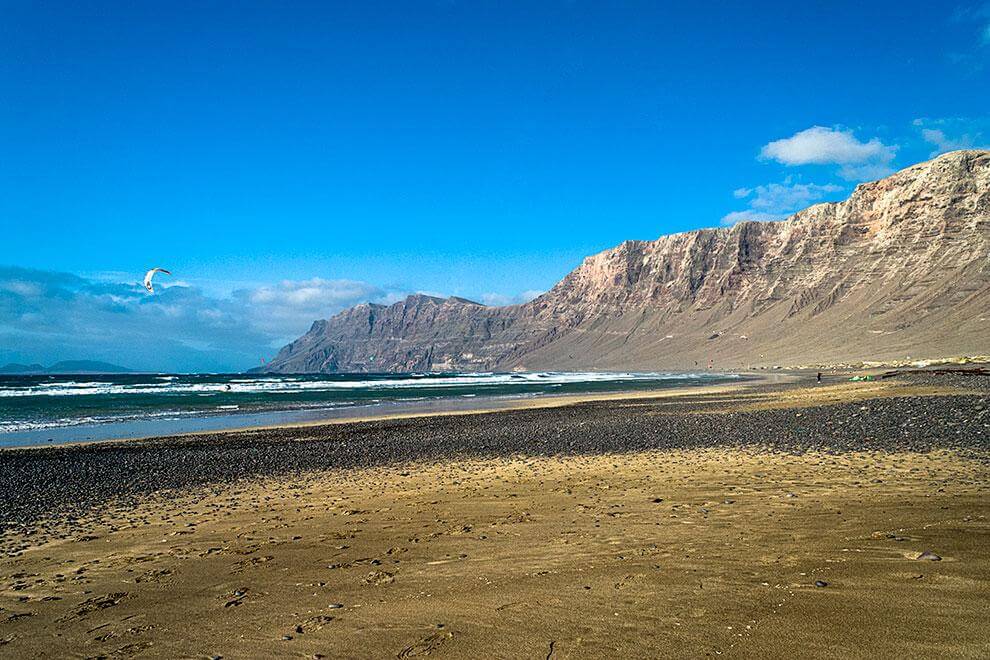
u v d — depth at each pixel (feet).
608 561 26.27
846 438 67.51
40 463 77.25
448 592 23.72
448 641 18.61
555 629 18.83
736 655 15.83
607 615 19.63
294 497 50.49
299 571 28.58
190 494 54.85
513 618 20.12
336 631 20.35
